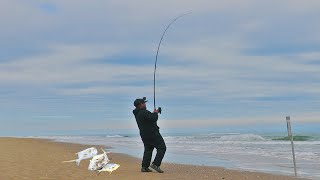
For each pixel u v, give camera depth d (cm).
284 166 1280
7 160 1268
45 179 910
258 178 1000
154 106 1030
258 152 1833
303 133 3641
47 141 2791
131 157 1598
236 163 1376
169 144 2575
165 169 1141
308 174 1088
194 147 2247
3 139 2783
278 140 2894
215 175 1023
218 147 2217
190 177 948
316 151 1839
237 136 3244
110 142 2902
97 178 912
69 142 2773
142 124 986
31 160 1278
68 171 1023
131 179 888
